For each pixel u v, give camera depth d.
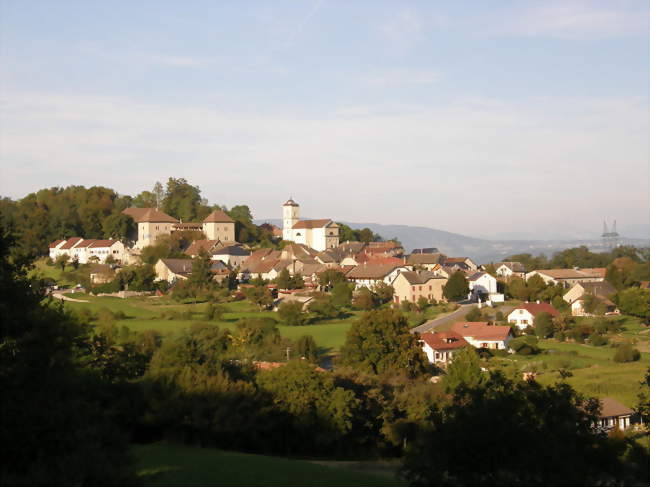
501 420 28.86
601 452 29.31
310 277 167.50
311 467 40.50
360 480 37.66
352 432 53.94
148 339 75.38
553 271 183.00
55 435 25.12
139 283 149.50
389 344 73.81
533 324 113.44
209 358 53.81
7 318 28.36
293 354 83.50
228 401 47.44
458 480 29.08
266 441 51.12
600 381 73.00
